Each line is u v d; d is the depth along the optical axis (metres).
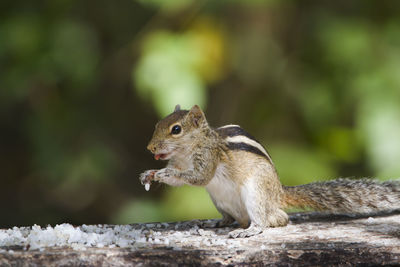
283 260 5.92
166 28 13.25
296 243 6.28
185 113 7.66
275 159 12.15
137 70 11.66
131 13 13.97
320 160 12.33
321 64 12.91
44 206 14.67
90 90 13.54
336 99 12.59
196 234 7.03
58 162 12.89
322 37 12.52
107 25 13.97
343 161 12.89
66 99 13.45
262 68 13.32
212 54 12.48
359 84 11.93
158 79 11.53
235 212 7.55
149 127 15.18
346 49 12.12
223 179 7.45
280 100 13.17
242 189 7.30
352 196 7.70
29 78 12.52
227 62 12.90
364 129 11.62
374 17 13.02
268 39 13.44
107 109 14.27
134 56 13.73
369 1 13.09
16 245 6.01
